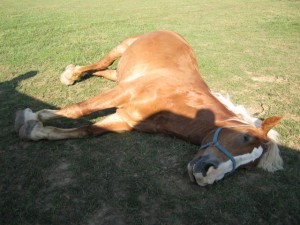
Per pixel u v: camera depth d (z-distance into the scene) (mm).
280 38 8742
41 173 3100
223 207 2869
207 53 7016
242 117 3436
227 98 3783
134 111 3584
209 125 3162
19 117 3645
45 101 4449
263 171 3344
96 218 2656
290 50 7668
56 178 3055
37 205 2732
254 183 3184
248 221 2762
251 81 5688
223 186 3104
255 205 2932
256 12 12547
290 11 12883
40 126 3520
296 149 3812
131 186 3014
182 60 4156
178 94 3445
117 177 3115
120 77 4324
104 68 5242
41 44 6781
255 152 2863
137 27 9148
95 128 3680
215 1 15391
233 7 13695
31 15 10219
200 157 2842
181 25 9766
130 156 3422
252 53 7254
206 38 8312
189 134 3287
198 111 3271
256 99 5008
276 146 3037
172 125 3400
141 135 3791
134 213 2730
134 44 4520
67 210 2707
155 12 12008
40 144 3508
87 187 2967
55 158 3314
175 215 2748
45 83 4980
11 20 9133
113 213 2715
